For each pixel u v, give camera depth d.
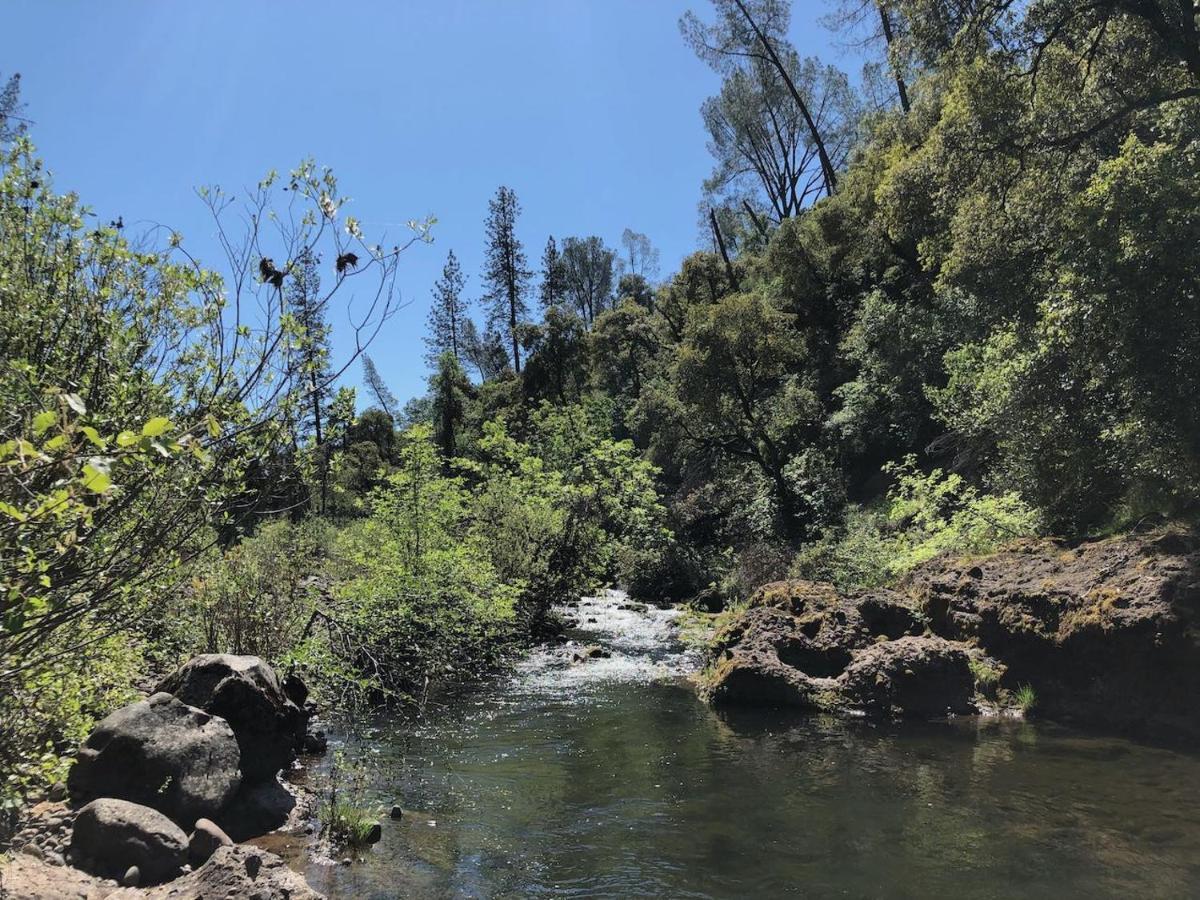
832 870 4.94
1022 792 6.21
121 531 4.35
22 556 3.25
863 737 8.09
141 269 4.82
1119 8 12.87
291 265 4.91
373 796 6.37
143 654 8.08
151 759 5.27
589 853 5.27
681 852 5.27
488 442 18.00
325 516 15.88
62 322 4.42
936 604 10.51
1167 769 6.70
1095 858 4.96
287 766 6.94
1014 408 12.30
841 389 24.08
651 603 21.12
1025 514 12.46
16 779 4.52
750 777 6.82
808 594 11.57
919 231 22.81
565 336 40.66
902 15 14.70
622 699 10.10
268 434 4.86
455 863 5.11
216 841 4.81
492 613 11.77
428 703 9.81
